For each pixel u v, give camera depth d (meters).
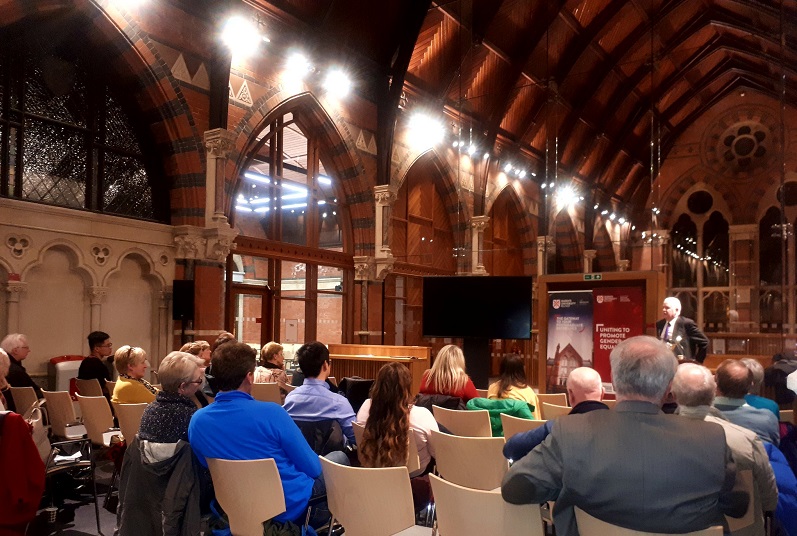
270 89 10.98
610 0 11.95
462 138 15.10
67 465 4.51
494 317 9.38
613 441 1.97
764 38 9.34
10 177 7.80
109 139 9.07
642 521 1.91
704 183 9.94
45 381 8.02
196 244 9.55
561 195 12.14
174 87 9.27
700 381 2.85
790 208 5.20
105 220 8.70
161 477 3.00
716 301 9.47
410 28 12.91
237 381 3.05
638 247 10.80
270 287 11.70
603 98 11.92
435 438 3.85
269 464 2.81
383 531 2.87
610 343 7.39
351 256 13.51
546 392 7.78
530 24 13.70
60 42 8.40
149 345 9.35
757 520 2.56
